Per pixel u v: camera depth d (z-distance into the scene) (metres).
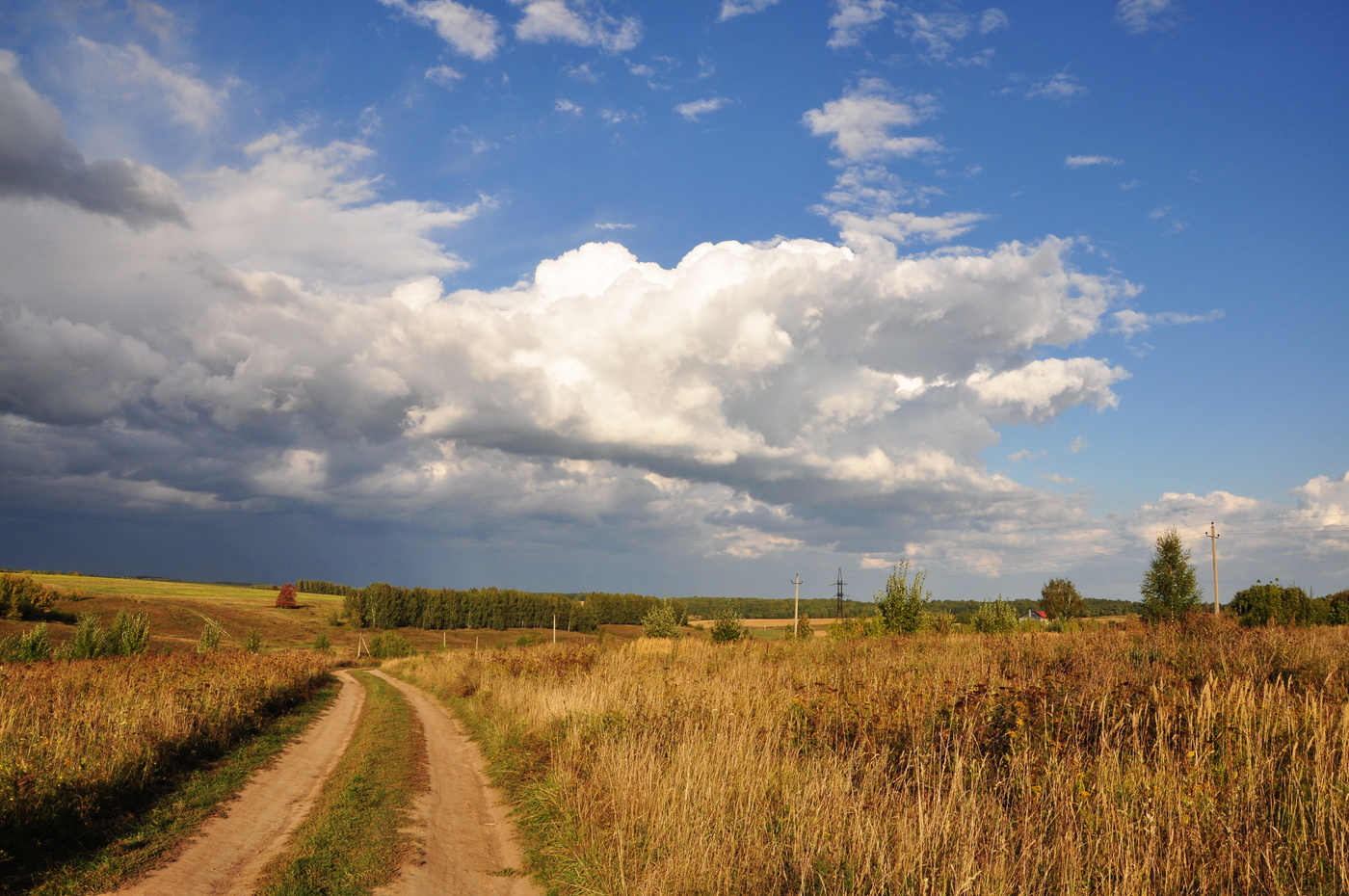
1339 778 6.28
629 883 6.46
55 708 13.61
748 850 6.32
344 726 19.45
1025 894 5.03
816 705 10.96
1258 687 9.78
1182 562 31.14
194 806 10.01
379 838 8.62
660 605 46.47
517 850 8.53
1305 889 5.16
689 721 11.17
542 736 13.76
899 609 32.69
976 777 7.33
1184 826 5.67
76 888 6.89
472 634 122.06
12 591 74.25
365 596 121.19
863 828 6.29
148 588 133.50
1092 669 12.85
